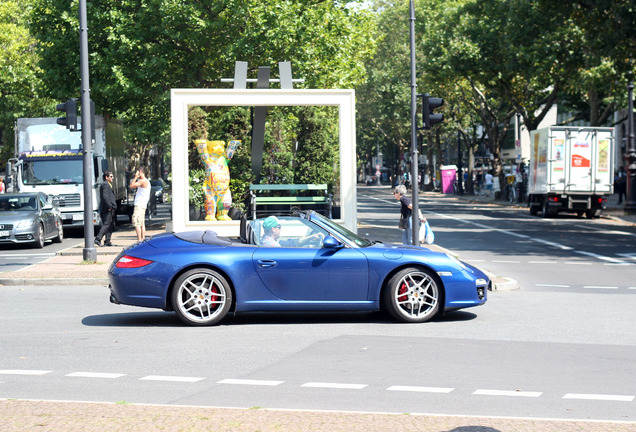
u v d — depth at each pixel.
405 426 5.37
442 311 10.51
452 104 64.75
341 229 10.84
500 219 36.56
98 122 30.14
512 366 7.78
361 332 9.78
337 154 21.52
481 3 49.06
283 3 31.83
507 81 50.56
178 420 5.50
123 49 31.31
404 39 74.50
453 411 6.08
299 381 7.13
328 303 10.26
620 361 8.04
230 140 20.58
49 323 10.66
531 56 41.16
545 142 37.78
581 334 9.66
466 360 8.06
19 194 25.69
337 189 20.64
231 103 18.88
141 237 21.92
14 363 7.99
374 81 77.12
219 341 9.20
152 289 10.14
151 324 10.51
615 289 14.45
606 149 37.41
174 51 32.88
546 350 8.62
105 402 6.09
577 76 42.25
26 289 14.60
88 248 18.14
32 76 48.44
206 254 10.20
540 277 16.28
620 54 32.84
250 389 6.82
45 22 34.03
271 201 19.98
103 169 29.75
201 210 19.59
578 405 6.28
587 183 37.25
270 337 9.45
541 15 39.94
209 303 10.28
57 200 29.30
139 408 5.87
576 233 28.22
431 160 86.56
